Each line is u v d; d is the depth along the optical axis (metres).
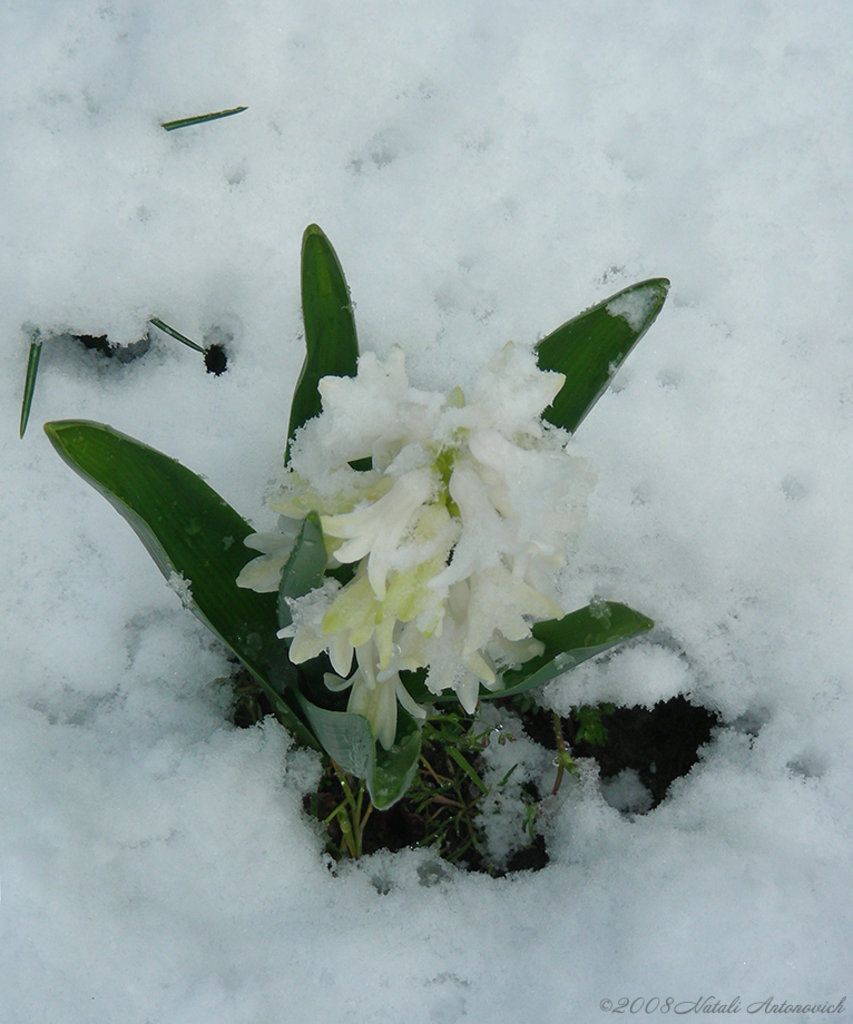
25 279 0.57
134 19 0.61
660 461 0.58
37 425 0.57
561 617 0.43
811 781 0.55
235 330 0.59
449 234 0.60
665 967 0.51
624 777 0.57
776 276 0.61
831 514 0.59
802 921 0.52
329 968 0.51
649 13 0.64
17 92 0.59
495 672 0.49
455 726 0.56
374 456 0.44
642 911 0.52
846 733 0.56
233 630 0.50
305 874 0.53
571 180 0.61
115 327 0.58
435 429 0.43
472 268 0.60
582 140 0.62
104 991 0.50
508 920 0.53
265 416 0.57
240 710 0.56
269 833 0.52
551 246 0.60
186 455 0.57
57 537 0.56
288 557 0.47
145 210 0.58
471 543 0.42
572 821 0.55
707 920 0.52
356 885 0.53
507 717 0.57
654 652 0.57
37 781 0.52
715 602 0.58
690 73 0.64
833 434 0.60
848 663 0.57
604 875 0.53
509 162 0.61
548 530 0.42
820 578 0.58
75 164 0.58
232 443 0.57
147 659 0.55
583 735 0.57
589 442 0.58
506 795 0.56
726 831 0.54
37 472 0.56
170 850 0.52
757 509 0.58
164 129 0.59
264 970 0.51
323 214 0.60
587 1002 0.51
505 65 0.62
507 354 0.43
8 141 0.59
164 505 0.48
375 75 0.62
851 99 0.64
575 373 0.49
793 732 0.56
